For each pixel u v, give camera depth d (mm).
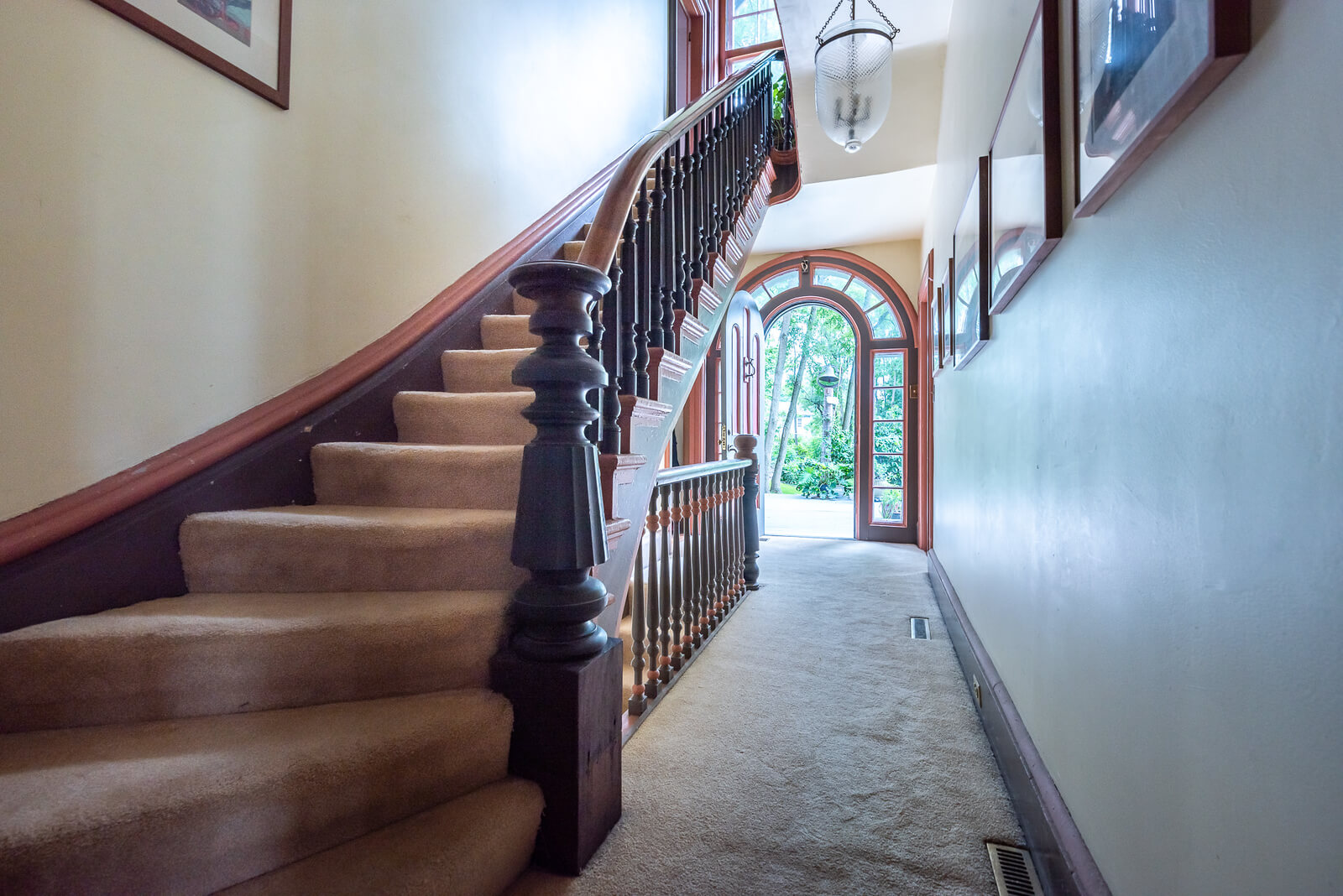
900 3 2762
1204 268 689
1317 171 506
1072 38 1104
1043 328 1329
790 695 2180
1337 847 477
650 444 2045
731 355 5297
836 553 4984
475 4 2723
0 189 1268
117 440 1471
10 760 1015
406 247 2363
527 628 1344
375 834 1105
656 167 2164
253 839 979
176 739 1098
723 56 5789
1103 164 922
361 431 2084
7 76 1274
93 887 848
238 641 1205
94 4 1417
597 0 3789
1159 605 794
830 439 12430
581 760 1266
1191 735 710
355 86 2135
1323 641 498
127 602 1415
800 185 4227
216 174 1697
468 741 1223
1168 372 772
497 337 2645
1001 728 1627
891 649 2658
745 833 1397
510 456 1720
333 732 1131
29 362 1313
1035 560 1399
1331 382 490
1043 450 1325
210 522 1508
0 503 1271
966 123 2426
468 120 2686
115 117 1461
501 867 1151
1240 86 618
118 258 1471
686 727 1932
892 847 1352
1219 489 658
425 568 1497
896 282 5492
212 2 1668
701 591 2713
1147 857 819
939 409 3680
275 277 1871
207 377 1681
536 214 3168
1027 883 1229
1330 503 491
